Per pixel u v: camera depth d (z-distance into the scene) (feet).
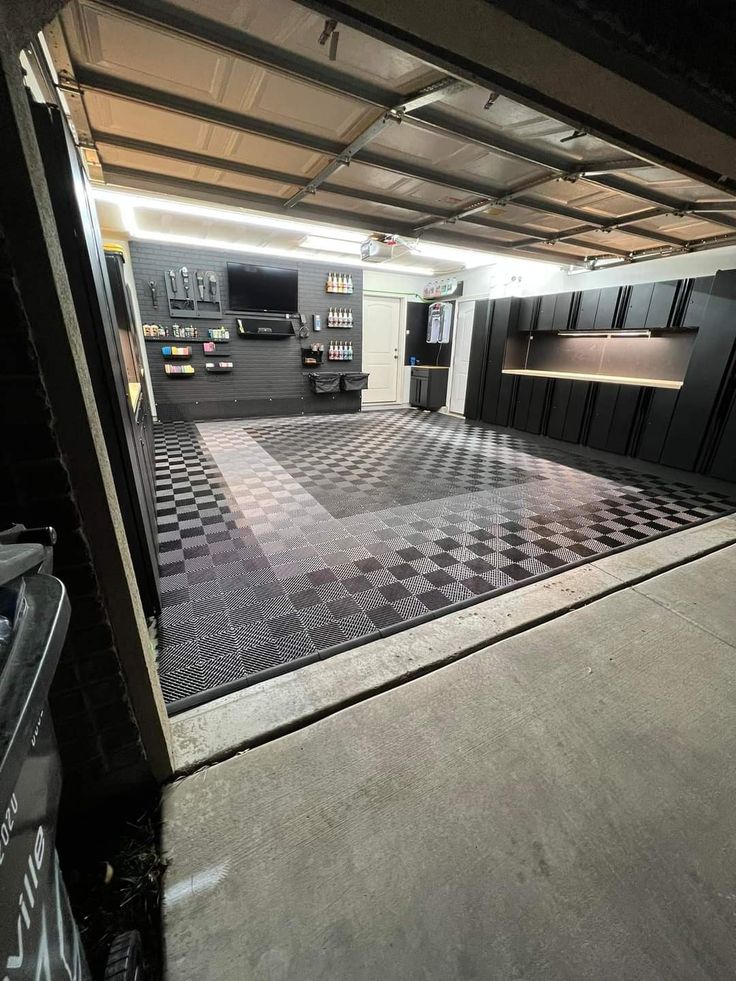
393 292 26.11
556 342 19.69
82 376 2.67
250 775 4.06
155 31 4.66
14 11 1.90
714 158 4.05
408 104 5.98
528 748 4.38
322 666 5.45
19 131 2.04
